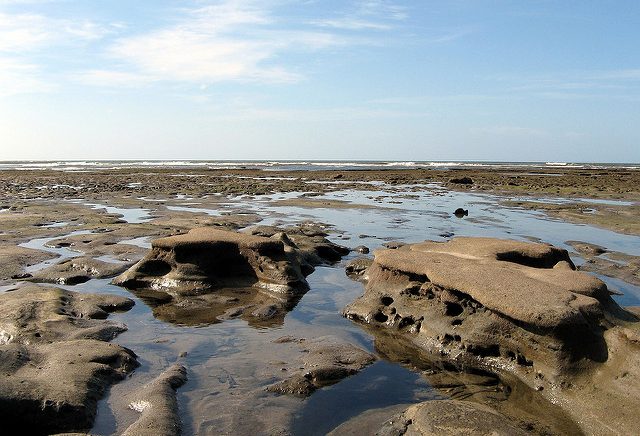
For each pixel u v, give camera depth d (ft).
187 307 40.83
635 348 24.79
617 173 248.52
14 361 26.25
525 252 43.83
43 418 22.11
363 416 23.88
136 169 307.99
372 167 370.12
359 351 31.42
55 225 75.41
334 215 91.61
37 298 38.09
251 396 25.48
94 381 25.31
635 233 73.56
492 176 216.95
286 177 217.15
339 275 51.16
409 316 36.04
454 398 26.05
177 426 22.29
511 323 29.37
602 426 22.71
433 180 192.85
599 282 32.55
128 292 44.78
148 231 69.77
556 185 164.66
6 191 136.46
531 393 26.61
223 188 149.89
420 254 41.50
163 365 29.01
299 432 22.45
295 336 34.17
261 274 46.70
